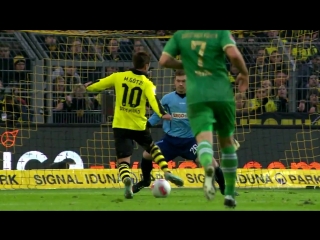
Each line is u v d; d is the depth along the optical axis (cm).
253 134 5747
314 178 5550
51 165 5581
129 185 3878
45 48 6525
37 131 5609
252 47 6444
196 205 3325
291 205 3338
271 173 5562
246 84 2777
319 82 6288
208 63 2714
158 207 3180
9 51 6259
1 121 5644
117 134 3978
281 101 6228
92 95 6103
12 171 5372
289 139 5759
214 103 2700
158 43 6656
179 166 5597
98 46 6275
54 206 3284
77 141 5659
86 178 5453
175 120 4447
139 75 3969
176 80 4444
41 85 6134
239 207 3177
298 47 6531
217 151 5734
